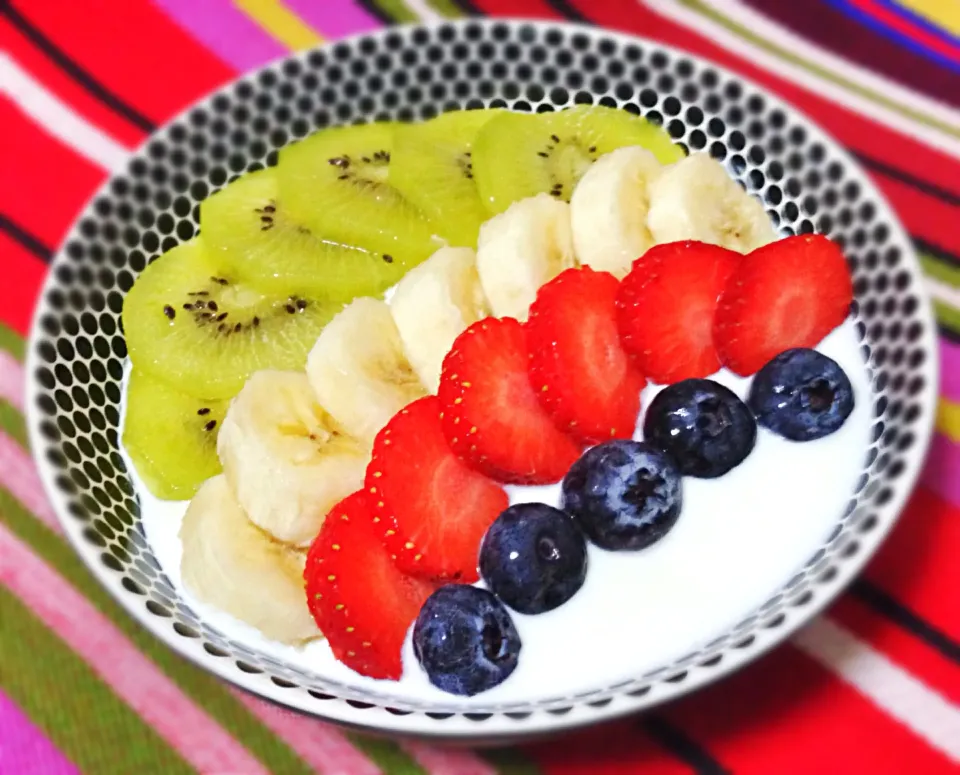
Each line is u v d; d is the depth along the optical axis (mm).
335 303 303
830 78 335
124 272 301
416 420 267
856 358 284
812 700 275
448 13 345
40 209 322
